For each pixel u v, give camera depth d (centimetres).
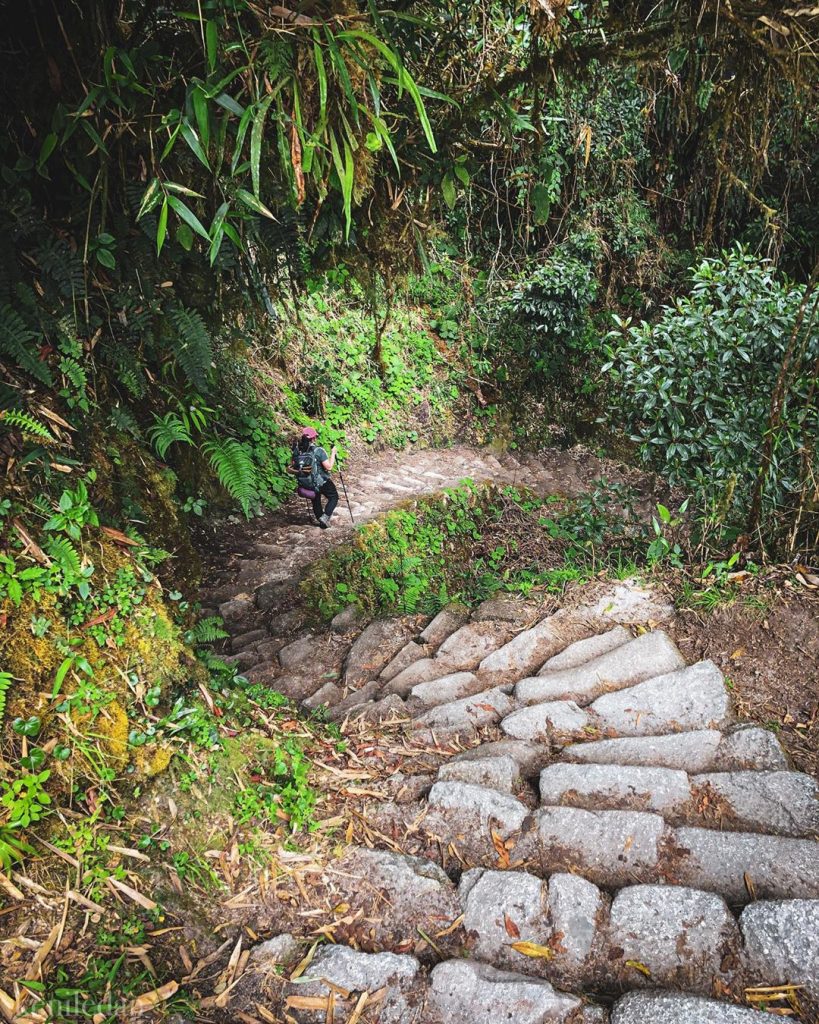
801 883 225
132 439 345
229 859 250
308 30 220
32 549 259
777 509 407
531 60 307
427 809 277
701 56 318
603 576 451
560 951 214
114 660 271
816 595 364
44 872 222
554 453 1130
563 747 310
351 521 719
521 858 253
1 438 266
